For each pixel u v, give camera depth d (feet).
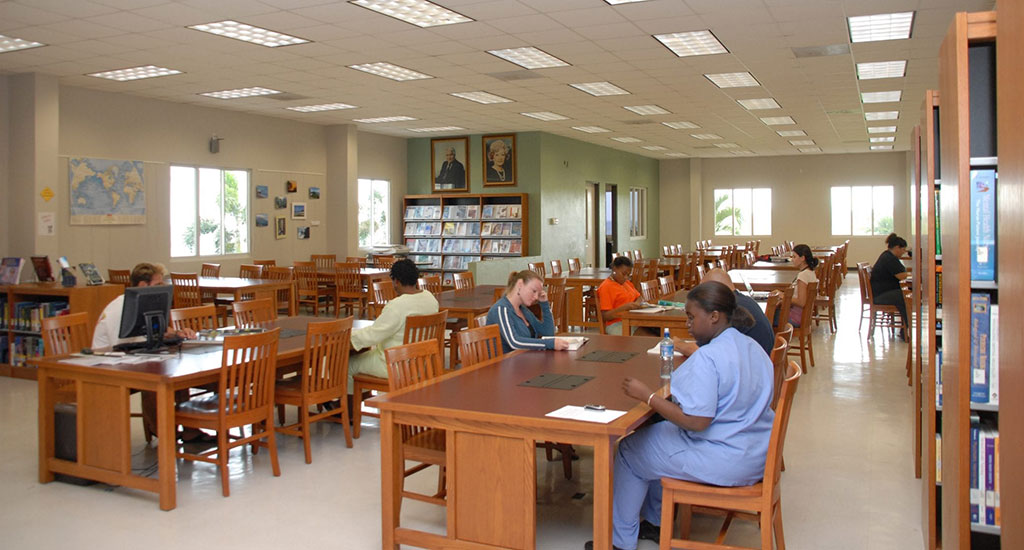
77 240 32.24
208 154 38.19
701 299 9.39
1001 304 5.83
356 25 22.38
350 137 45.39
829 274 31.55
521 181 48.98
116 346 14.30
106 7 20.42
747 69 28.89
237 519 11.55
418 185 52.21
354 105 37.73
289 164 43.11
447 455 9.41
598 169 58.39
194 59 26.86
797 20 21.91
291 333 16.22
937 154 10.16
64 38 23.82
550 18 21.66
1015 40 5.44
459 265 49.62
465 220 49.65
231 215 40.06
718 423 9.07
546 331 15.31
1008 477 5.63
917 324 13.33
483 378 11.16
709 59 27.14
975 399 8.29
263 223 41.57
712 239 71.92
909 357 21.22
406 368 11.12
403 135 50.72
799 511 11.80
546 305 15.42
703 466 8.96
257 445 14.93
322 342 14.47
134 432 16.44
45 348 13.94
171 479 11.95
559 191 51.34
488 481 9.19
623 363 12.42
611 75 30.12
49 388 13.20
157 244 35.81
